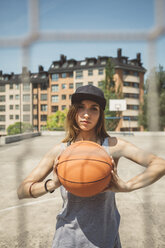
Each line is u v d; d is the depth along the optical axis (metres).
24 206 3.52
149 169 1.09
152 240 2.38
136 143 14.32
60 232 1.19
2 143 14.80
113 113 35.25
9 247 2.33
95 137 1.34
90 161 1.07
